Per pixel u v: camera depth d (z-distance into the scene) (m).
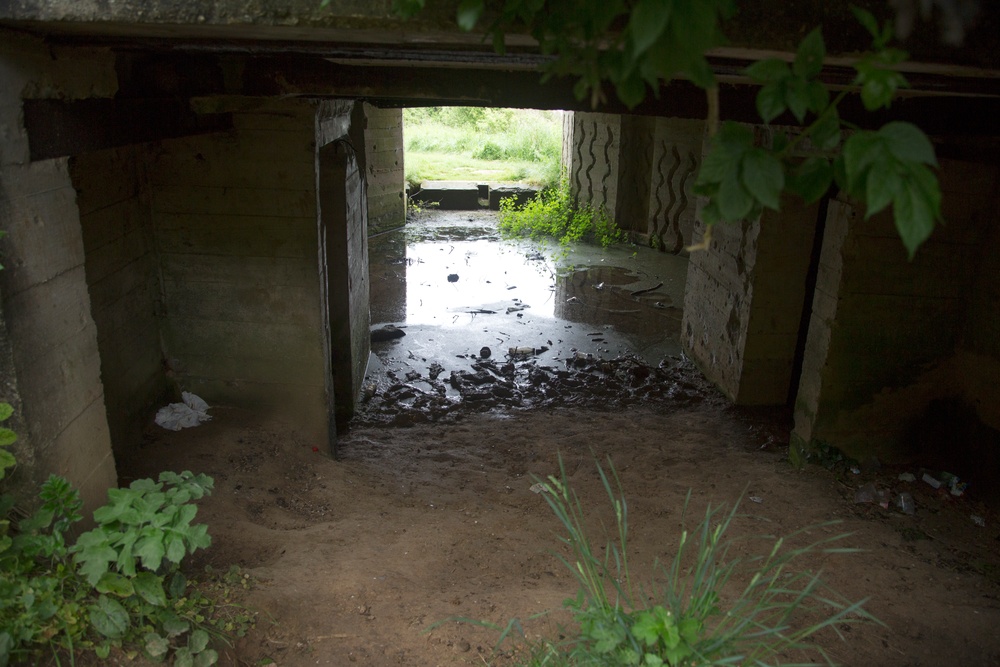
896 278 5.51
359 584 3.75
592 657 2.46
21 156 2.82
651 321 10.73
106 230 5.12
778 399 7.96
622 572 4.18
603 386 8.48
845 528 4.91
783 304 7.58
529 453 6.68
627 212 15.10
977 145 5.04
